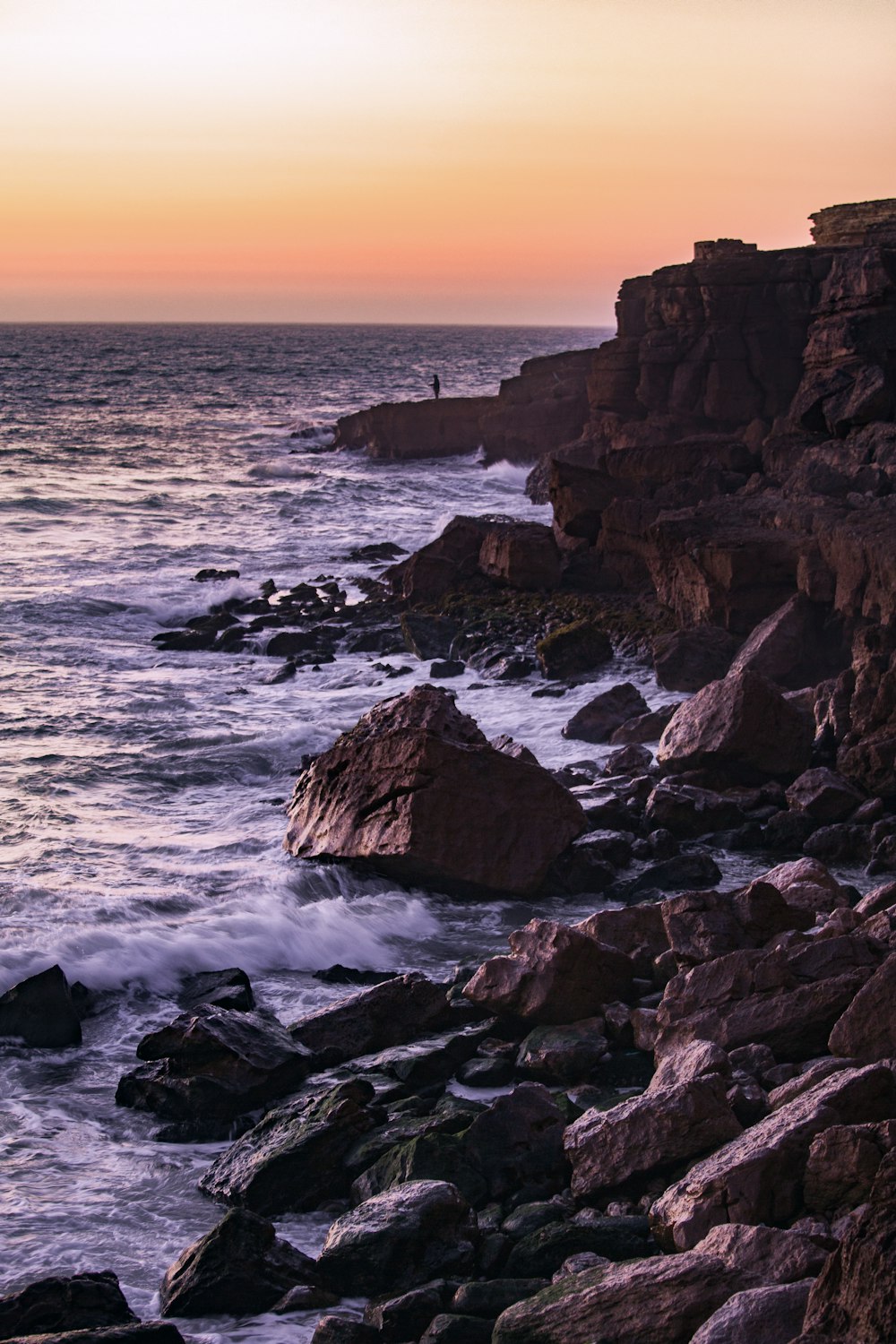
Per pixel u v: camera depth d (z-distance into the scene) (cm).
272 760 1923
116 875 1410
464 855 1366
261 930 1252
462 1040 995
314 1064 998
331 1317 668
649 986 1063
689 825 1565
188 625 2961
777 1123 740
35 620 2970
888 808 1605
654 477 3253
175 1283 710
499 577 3002
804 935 1020
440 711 1465
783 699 1689
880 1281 486
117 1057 1041
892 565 1955
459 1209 734
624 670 2308
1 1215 798
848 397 3167
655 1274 620
